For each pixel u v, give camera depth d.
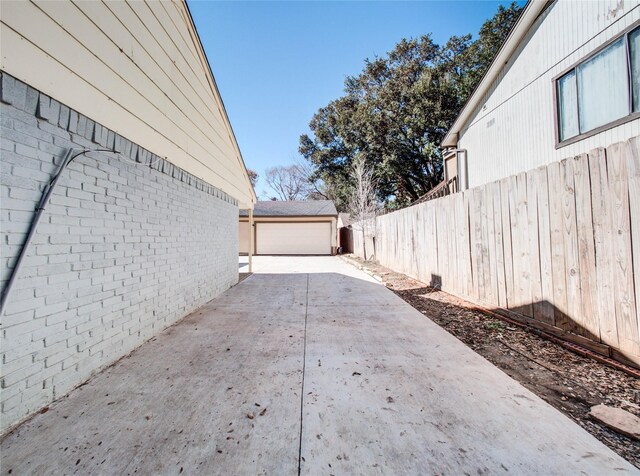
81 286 2.47
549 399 2.11
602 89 4.80
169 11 4.08
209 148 5.59
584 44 5.12
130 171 3.18
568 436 1.73
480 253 4.52
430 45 19.14
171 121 4.12
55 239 2.22
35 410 2.01
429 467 1.52
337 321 4.13
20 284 1.94
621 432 1.73
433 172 18.38
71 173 2.39
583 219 2.80
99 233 2.70
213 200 5.79
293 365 2.73
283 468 1.53
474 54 16.41
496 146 7.73
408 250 7.84
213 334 3.63
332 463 1.56
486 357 2.87
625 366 2.44
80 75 2.47
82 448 1.67
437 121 16.83
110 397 2.21
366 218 12.97
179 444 1.70
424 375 2.51
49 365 2.13
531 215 3.46
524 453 1.60
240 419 1.93
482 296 4.48
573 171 2.89
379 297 5.68
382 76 21.06
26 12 2.00
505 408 2.01
